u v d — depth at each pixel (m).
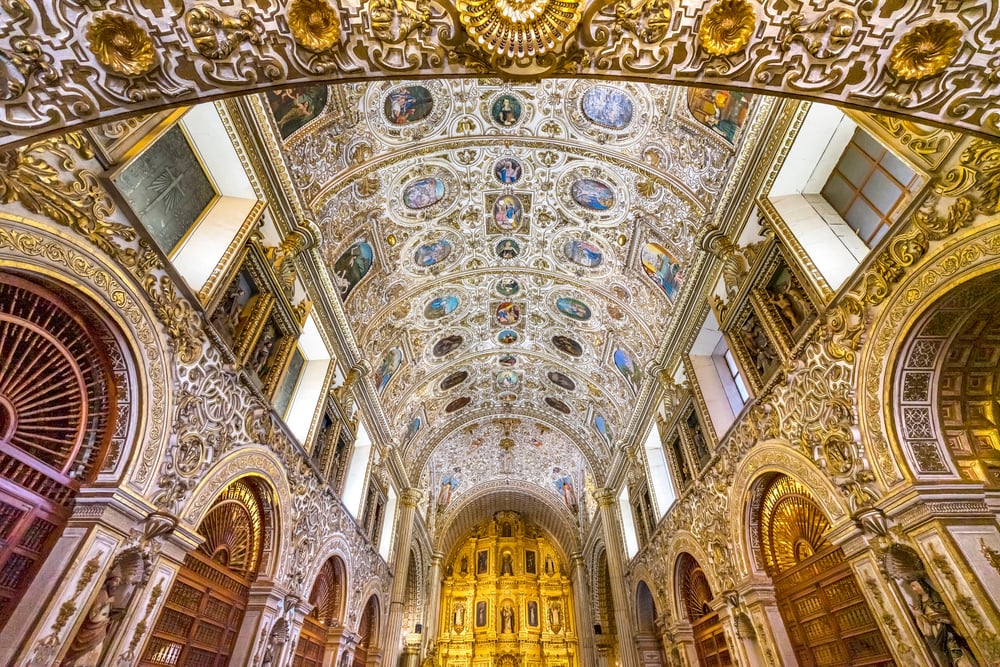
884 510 6.05
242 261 8.62
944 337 6.00
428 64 4.48
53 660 4.71
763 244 9.09
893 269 6.14
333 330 13.19
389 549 19.97
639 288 14.66
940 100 3.99
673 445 14.71
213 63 4.08
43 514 5.20
